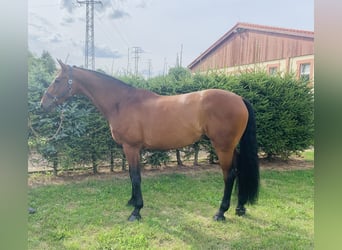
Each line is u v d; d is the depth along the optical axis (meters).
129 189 3.84
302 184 4.07
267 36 10.11
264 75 5.10
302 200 3.39
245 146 2.71
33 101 4.06
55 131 4.21
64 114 4.18
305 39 8.99
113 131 2.98
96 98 3.04
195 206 3.22
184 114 2.76
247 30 10.77
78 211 3.05
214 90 2.78
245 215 2.92
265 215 2.93
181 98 2.84
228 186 2.77
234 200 3.07
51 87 3.11
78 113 4.22
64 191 3.73
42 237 2.46
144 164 4.79
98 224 2.73
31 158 4.33
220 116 2.67
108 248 2.27
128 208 3.15
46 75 4.20
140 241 2.37
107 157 4.62
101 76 3.03
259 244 2.32
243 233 2.53
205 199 3.44
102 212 3.04
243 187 2.73
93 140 4.38
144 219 2.85
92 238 2.46
